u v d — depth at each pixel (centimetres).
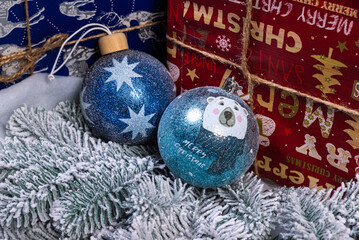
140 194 51
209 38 58
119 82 54
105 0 59
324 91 53
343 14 50
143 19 62
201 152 51
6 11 55
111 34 58
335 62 51
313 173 56
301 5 52
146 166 55
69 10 58
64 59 59
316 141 55
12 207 52
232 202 54
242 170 52
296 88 54
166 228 51
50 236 55
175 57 62
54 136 57
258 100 57
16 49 56
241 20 55
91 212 53
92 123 56
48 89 60
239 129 51
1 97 57
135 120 55
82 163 54
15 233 54
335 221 49
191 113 51
